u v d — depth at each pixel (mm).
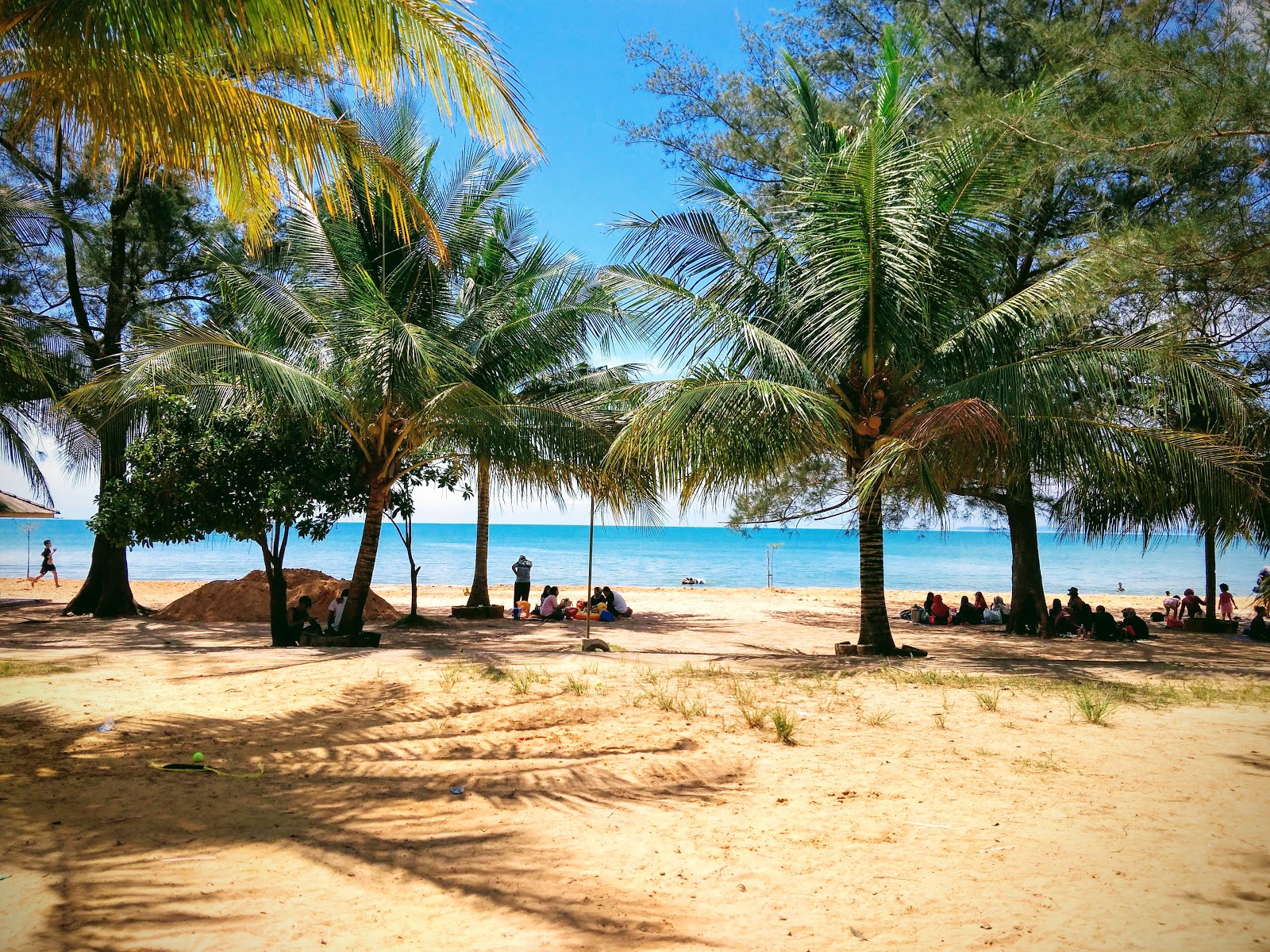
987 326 12180
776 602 28609
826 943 3346
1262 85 7078
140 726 7184
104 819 4754
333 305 14633
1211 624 20469
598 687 9023
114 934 3309
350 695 8625
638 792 5449
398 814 4957
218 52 6488
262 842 4441
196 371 13195
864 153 11367
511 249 20516
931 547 119125
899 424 12797
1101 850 4398
